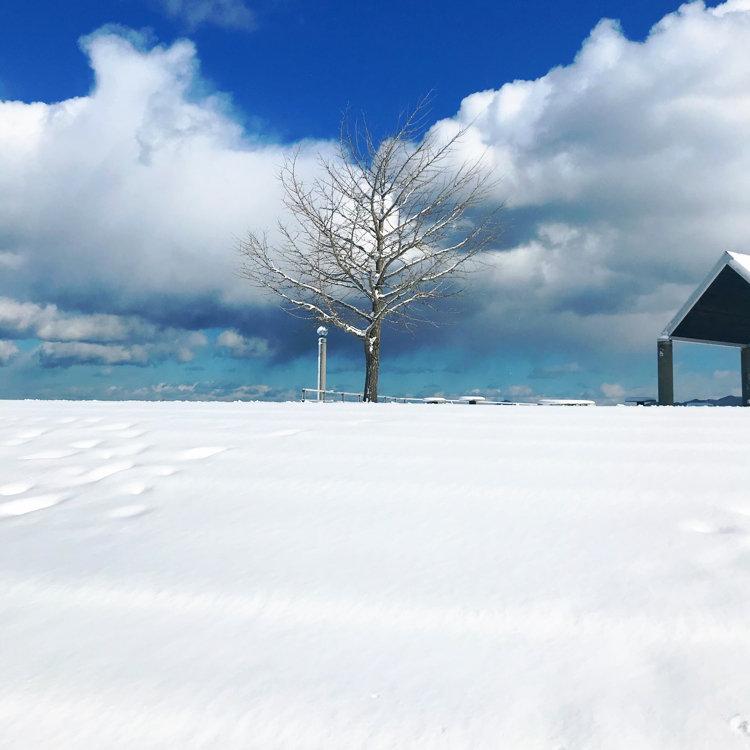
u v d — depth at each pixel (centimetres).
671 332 1332
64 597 175
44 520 243
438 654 141
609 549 196
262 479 287
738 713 118
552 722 118
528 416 464
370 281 1565
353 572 186
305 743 115
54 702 128
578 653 140
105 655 145
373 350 1539
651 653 139
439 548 202
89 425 455
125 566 195
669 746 111
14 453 369
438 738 114
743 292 1250
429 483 272
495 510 237
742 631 145
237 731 118
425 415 479
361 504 249
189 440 378
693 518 222
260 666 139
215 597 172
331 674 135
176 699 128
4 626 161
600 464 296
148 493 274
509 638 147
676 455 311
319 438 374
